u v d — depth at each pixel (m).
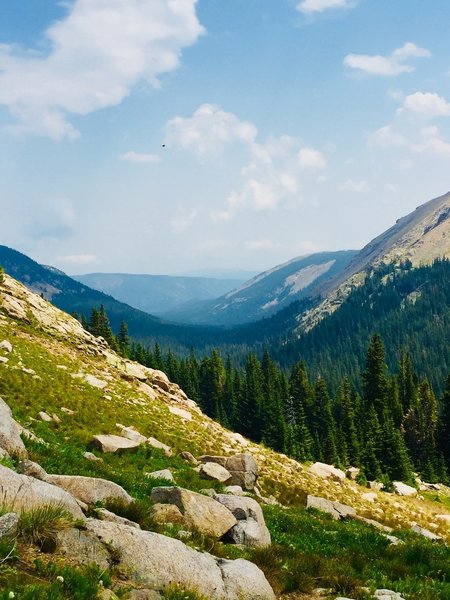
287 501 31.33
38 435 26.33
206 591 9.20
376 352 111.75
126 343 129.25
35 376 38.25
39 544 8.35
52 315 63.06
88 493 12.27
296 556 14.04
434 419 110.38
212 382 122.25
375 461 80.25
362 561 14.82
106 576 8.15
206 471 29.39
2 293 60.59
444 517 49.81
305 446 86.56
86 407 36.53
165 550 9.41
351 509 32.38
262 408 101.06
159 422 42.44
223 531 14.30
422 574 14.72
